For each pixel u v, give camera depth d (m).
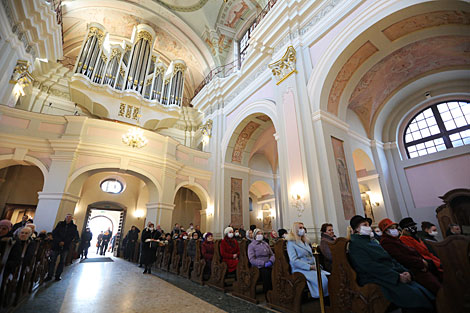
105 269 6.33
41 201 6.74
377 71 7.34
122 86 10.80
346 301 2.36
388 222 2.61
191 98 15.58
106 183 11.28
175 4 11.94
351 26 6.18
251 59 9.55
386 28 5.80
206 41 12.95
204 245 4.83
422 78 8.08
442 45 6.50
